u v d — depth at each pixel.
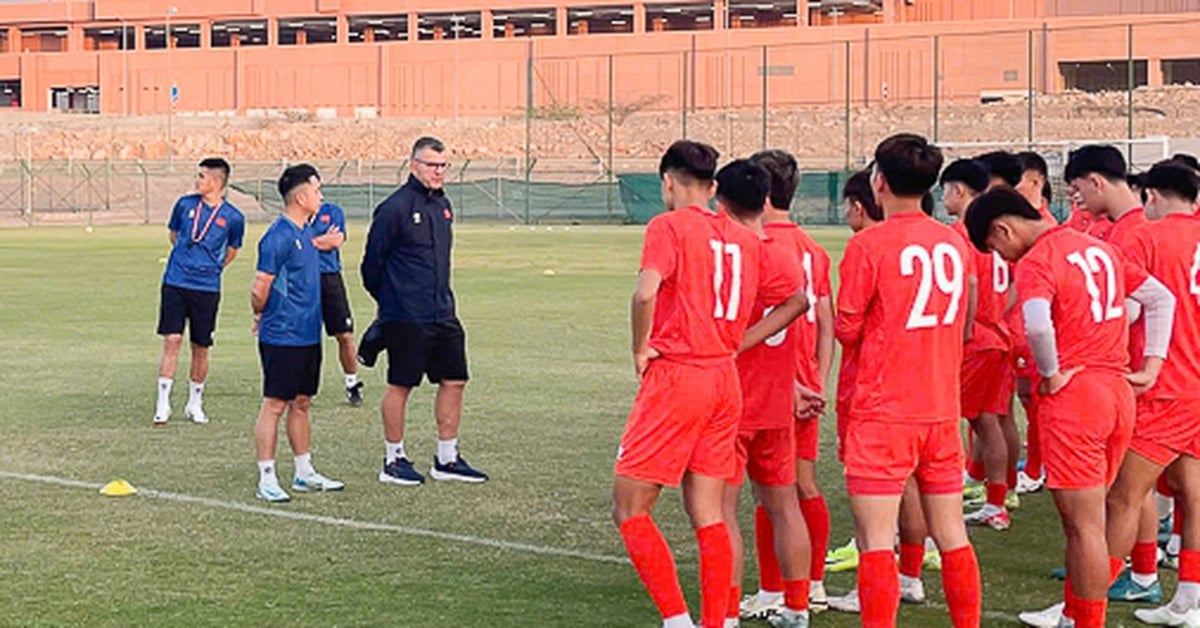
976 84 71.31
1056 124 61.97
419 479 9.05
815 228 42.75
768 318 5.79
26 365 14.69
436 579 6.80
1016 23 71.12
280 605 6.34
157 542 7.49
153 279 25.86
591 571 6.97
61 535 7.63
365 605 6.35
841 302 5.33
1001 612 6.35
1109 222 7.21
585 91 78.44
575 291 23.22
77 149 76.56
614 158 65.12
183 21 90.12
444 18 86.56
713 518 5.63
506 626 6.05
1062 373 5.59
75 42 92.62
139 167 63.47
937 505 5.38
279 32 92.69
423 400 12.43
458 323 9.09
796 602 6.09
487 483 9.05
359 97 83.38
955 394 5.36
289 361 8.54
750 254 5.62
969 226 5.73
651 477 5.51
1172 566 7.25
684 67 60.69
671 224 5.52
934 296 5.26
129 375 13.98
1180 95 63.56
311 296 8.61
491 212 54.75
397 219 8.78
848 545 7.33
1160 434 6.01
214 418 11.55
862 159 56.56
